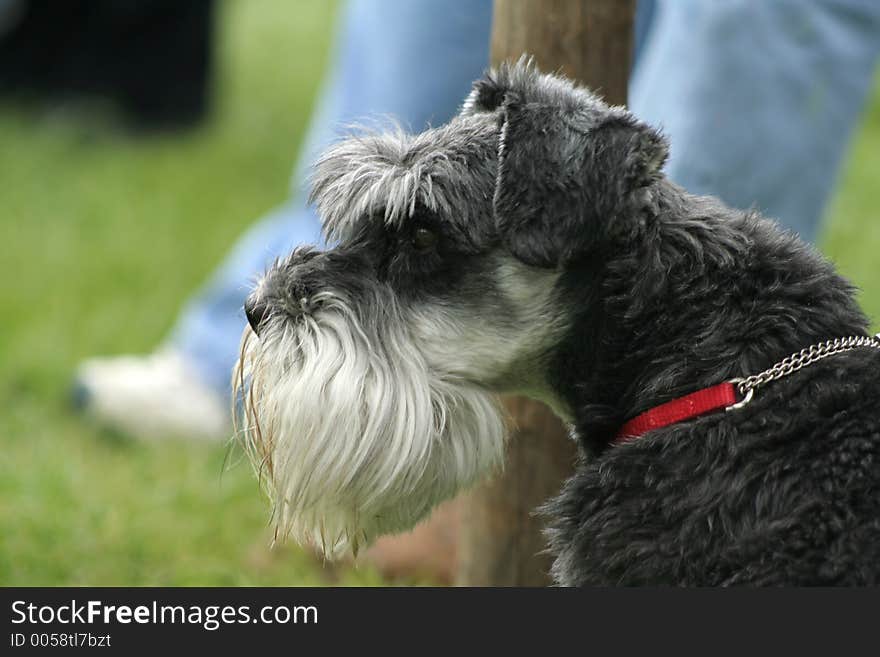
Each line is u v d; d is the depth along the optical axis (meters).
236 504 11.17
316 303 6.68
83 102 24.06
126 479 11.62
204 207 20.38
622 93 7.76
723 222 6.43
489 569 8.14
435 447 6.66
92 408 13.23
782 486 5.78
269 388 6.69
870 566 5.54
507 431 7.29
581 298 6.46
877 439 5.77
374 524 6.86
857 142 22.62
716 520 5.83
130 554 10.23
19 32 23.92
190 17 23.72
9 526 10.37
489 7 10.82
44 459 11.91
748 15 8.88
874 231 17.64
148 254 18.23
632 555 5.95
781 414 5.93
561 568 6.44
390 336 6.58
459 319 6.60
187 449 12.69
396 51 11.10
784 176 9.20
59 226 19.16
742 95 8.96
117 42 23.83
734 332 6.15
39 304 16.33
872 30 9.35
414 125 11.15
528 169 6.26
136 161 22.42
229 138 24.08
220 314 13.58
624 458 6.12
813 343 6.11
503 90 6.85
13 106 24.17
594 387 6.50
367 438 6.46
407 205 6.52
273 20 34.56
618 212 6.12
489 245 6.52
